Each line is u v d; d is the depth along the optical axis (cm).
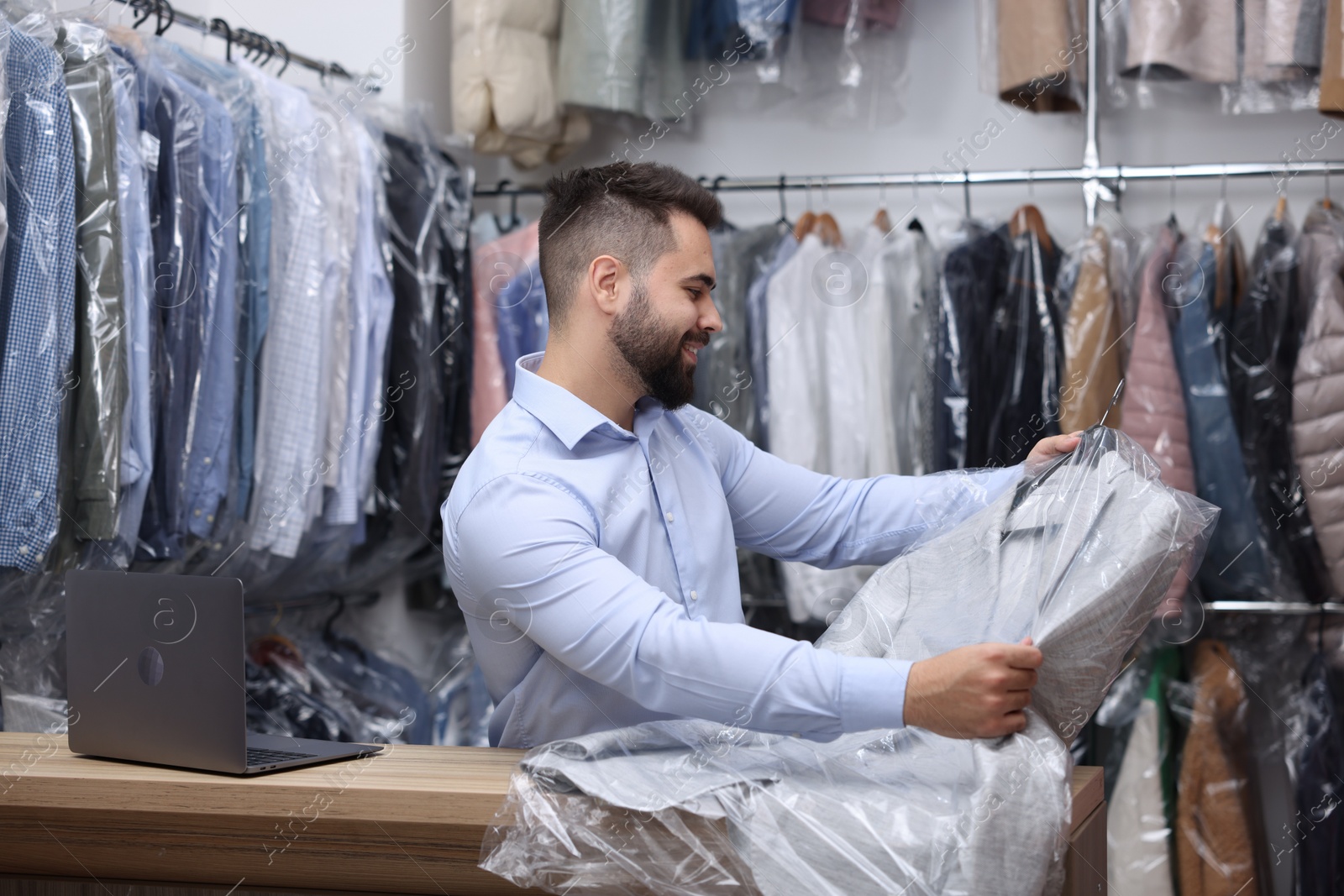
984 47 213
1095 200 209
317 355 182
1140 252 197
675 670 83
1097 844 88
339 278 187
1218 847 183
